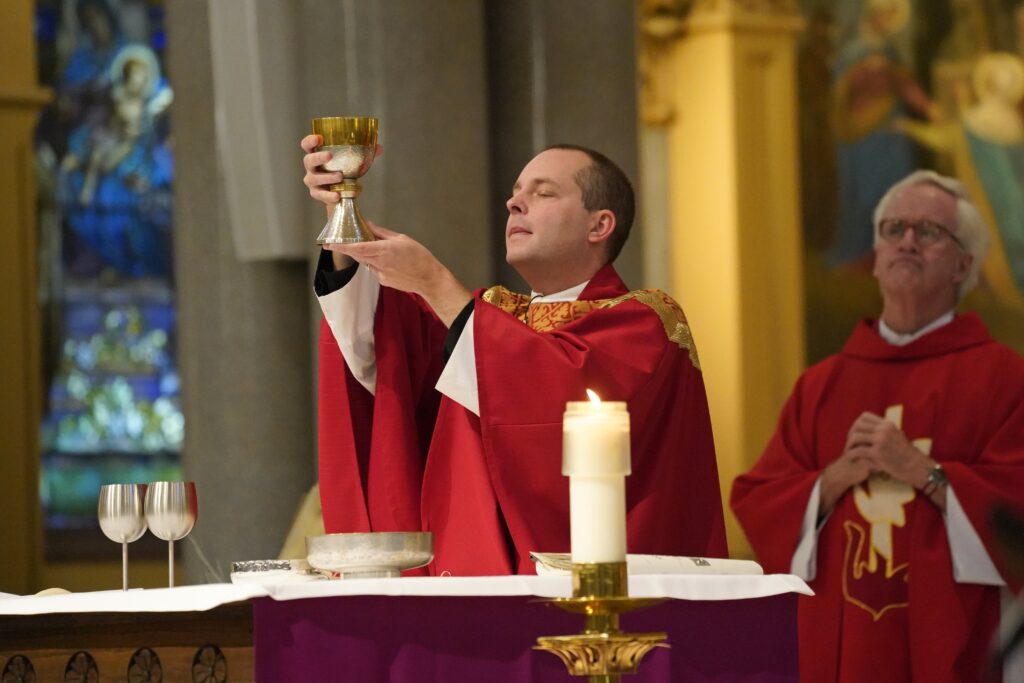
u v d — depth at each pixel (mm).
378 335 10016
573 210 10266
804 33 29109
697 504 9828
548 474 9148
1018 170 30062
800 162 28562
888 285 15641
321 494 10109
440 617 7734
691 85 27734
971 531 13945
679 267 27812
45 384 31359
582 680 7820
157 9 33312
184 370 18266
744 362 27344
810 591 8156
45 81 32344
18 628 8430
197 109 18281
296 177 17359
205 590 7559
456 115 16688
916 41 29891
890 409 15195
